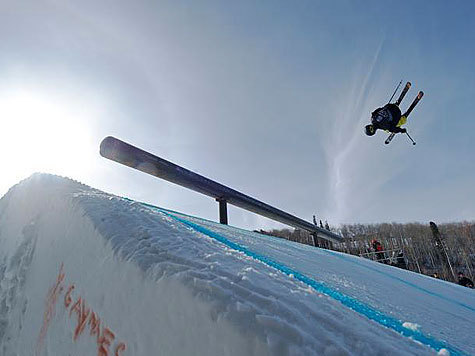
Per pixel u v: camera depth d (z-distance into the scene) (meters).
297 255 2.15
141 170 2.53
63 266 1.58
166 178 2.70
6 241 3.01
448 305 2.11
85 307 1.17
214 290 0.76
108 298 1.02
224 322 0.66
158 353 0.74
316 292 0.99
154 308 0.81
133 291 0.91
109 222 1.40
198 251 1.09
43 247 2.11
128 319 0.88
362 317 0.96
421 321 1.31
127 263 1.01
